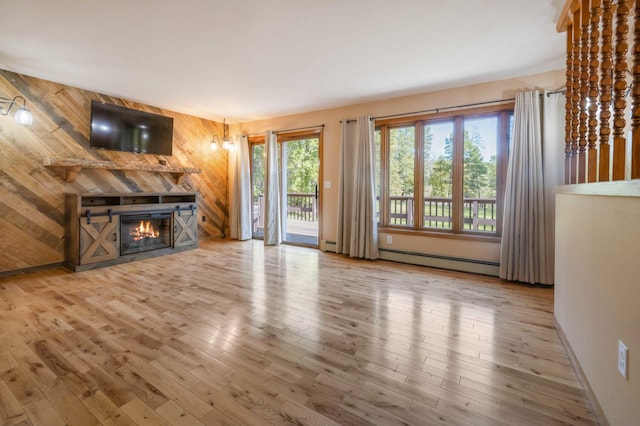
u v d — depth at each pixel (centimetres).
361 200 446
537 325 239
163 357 190
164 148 499
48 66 329
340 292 310
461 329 231
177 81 373
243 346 204
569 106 231
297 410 146
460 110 384
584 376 165
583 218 176
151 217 447
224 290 313
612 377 131
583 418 142
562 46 278
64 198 392
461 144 392
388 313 259
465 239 383
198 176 572
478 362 188
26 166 361
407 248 427
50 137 379
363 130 444
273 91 409
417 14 228
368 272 383
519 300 290
